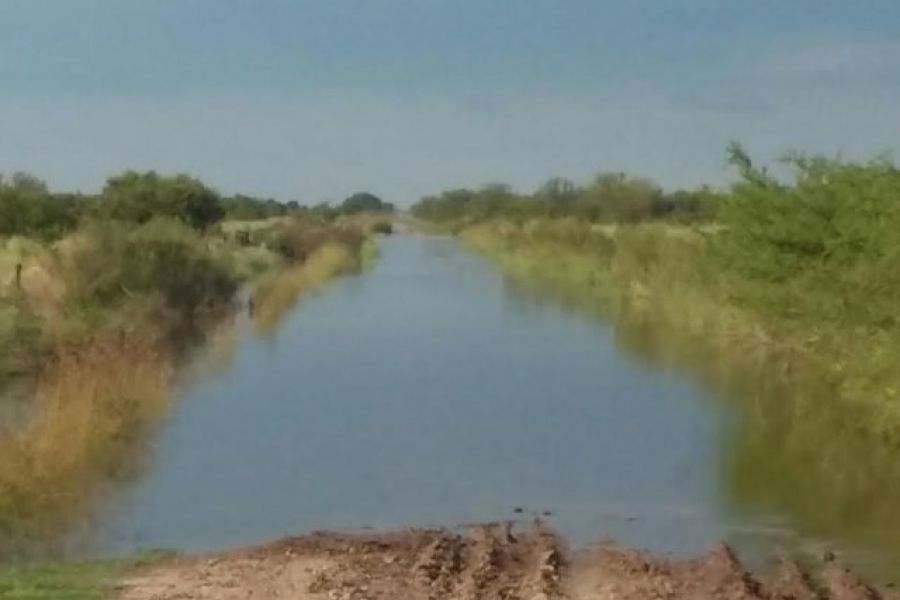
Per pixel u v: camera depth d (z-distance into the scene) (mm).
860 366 29812
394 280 84250
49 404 27531
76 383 28969
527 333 52344
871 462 27188
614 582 19266
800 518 23188
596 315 59125
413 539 21594
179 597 18281
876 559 20625
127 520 22953
